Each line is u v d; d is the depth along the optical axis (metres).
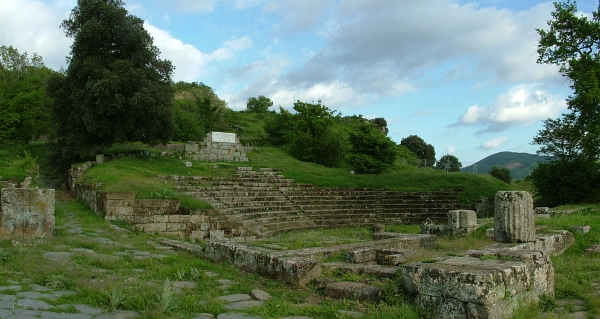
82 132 27.62
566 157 26.94
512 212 10.86
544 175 26.95
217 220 16.98
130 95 27.11
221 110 63.59
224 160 32.84
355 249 9.96
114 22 27.83
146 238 13.70
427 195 28.95
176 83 80.19
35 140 45.88
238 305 6.32
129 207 15.76
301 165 34.78
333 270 8.38
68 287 6.67
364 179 31.73
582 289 7.29
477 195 29.58
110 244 11.48
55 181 32.50
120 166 24.17
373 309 6.07
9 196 10.95
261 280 8.25
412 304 6.04
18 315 5.11
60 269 7.56
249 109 84.62
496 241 11.22
